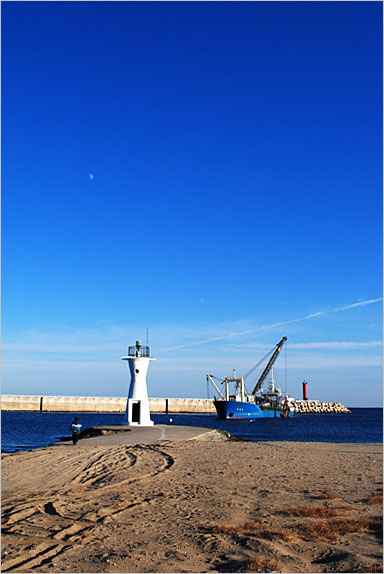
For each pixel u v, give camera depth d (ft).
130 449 92.63
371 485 51.26
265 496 45.75
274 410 435.12
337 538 31.32
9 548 30.35
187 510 40.27
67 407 532.32
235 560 27.73
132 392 152.66
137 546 30.68
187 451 88.99
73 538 32.50
